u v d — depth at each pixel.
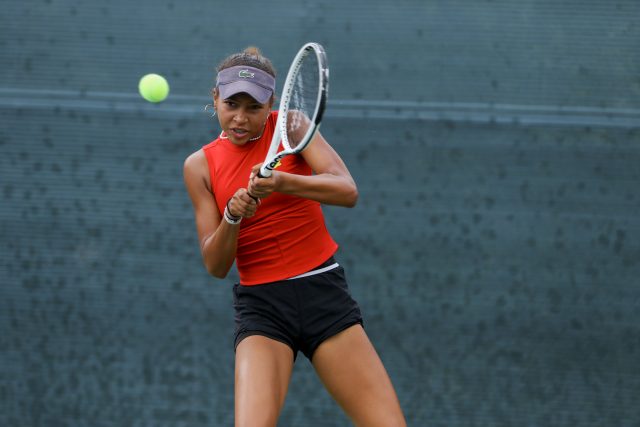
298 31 17.41
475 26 17.27
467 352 17.02
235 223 9.86
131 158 17.44
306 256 10.60
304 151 10.35
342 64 17.31
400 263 17.11
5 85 17.55
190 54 17.48
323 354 10.52
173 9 17.52
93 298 17.38
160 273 17.34
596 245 17.06
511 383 16.98
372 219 17.14
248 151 10.53
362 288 17.12
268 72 10.14
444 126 17.19
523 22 17.25
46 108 17.50
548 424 16.97
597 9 17.20
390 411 10.32
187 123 17.41
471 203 17.12
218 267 10.39
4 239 17.50
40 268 17.45
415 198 17.12
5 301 17.45
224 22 17.45
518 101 17.19
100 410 17.27
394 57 17.28
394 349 17.05
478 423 16.98
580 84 17.19
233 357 17.20
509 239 17.09
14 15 17.56
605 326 16.98
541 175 17.09
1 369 17.42
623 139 17.08
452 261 17.11
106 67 17.52
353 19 17.34
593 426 16.89
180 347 17.23
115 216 17.42
